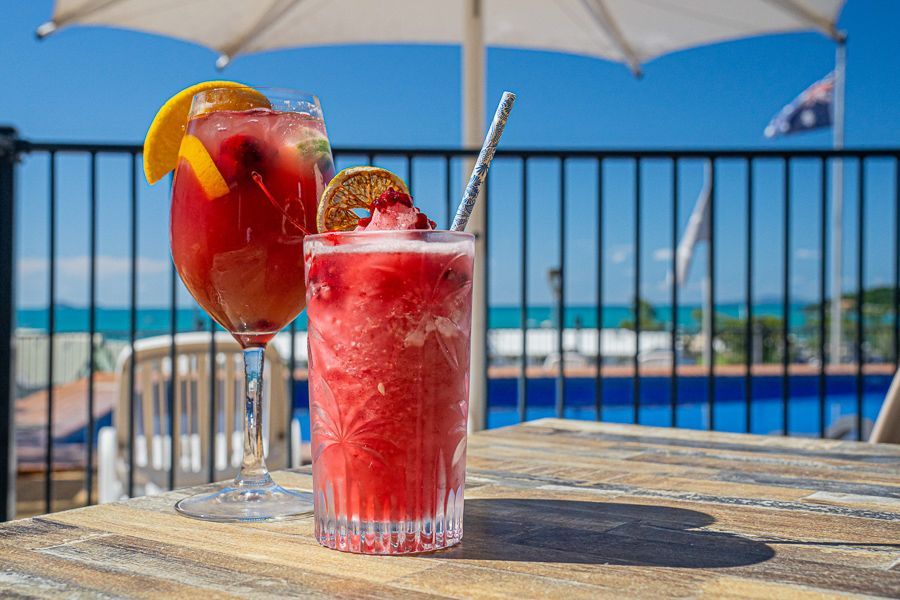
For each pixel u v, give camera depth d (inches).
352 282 20.1
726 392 403.9
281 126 27.6
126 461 118.2
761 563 18.7
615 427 41.6
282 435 117.3
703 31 202.5
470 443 36.7
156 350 117.5
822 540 20.7
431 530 19.9
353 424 19.8
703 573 18.0
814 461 32.6
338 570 18.3
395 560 19.1
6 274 99.7
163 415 117.5
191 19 190.2
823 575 17.8
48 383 101.4
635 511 24.0
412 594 16.6
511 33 212.1
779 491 27.0
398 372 19.8
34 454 223.8
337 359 20.0
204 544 20.5
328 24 200.5
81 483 174.7
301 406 326.3
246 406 27.9
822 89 818.8
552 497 26.0
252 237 26.9
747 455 33.9
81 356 468.1
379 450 19.7
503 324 1866.4
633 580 17.5
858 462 32.4
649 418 367.2
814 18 191.2
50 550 19.9
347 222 23.5
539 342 674.8
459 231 22.0
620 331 737.0
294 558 19.3
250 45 200.8
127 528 22.0
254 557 19.4
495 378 362.9
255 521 22.8
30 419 291.0
